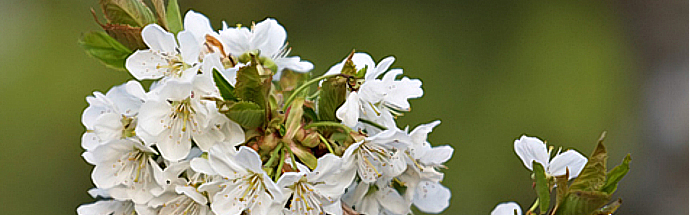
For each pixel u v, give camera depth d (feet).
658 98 5.80
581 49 5.95
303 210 2.42
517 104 5.88
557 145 5.73
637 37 5.99
